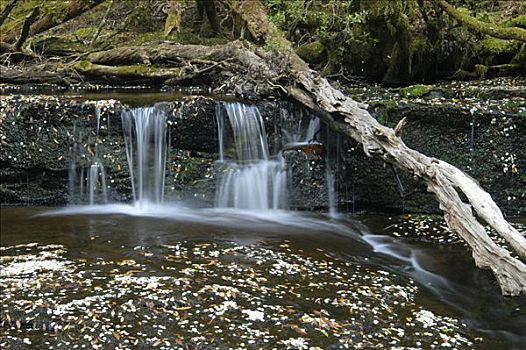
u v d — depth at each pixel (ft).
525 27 30.60
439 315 14.89
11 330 13.51
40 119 23.21
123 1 40.70
